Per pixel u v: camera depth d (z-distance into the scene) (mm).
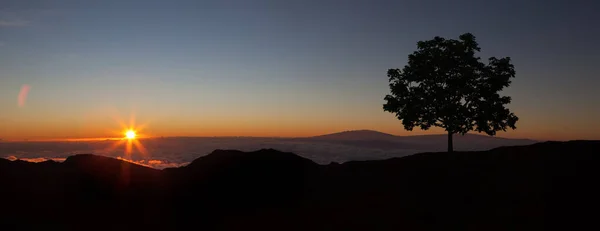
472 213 15273
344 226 14742
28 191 15453
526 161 19000
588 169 17000
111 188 16500
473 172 18625
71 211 14672
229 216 14992
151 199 15945
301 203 16109
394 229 14625
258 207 15547
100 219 14438
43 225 13594
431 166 19844
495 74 28656
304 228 14539
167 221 14680
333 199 16609
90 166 18656
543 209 14867
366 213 15602
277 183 16750
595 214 14141
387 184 18047
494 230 14102
